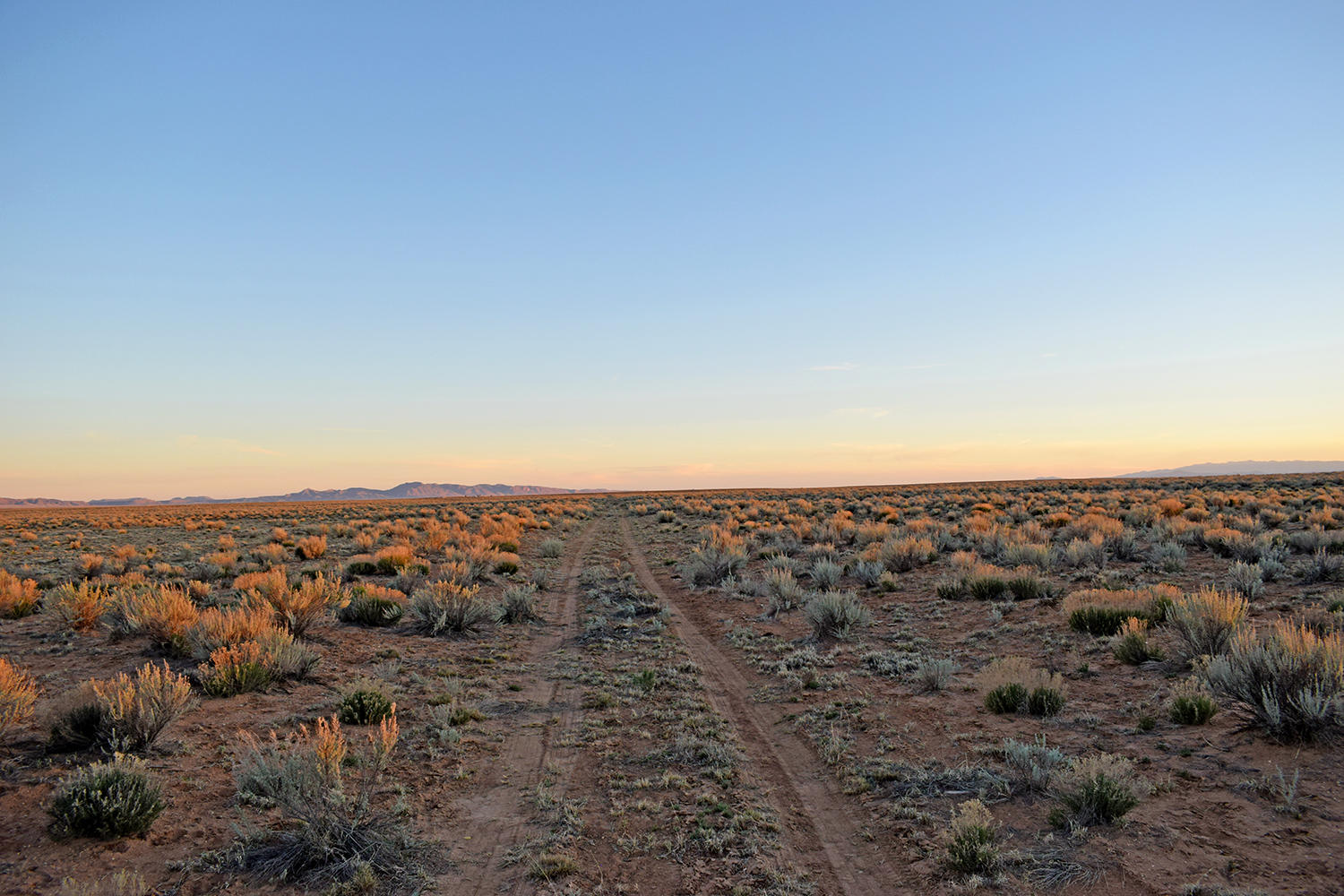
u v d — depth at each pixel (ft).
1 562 92.94
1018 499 168.14
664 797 26.04
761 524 135.74
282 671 38.11
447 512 222.48
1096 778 21.90
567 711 36.42
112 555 98.17
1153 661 35.78
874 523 121.90
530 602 60.08
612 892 19.86
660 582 80.74
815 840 22.74
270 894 19.35
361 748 29.25
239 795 23.99
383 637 50.47
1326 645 26.68
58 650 42.37
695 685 40.83
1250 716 27.66
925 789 25.26
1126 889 18.13
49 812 21.98
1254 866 18.44
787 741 31.68
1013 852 20.20
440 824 23.73
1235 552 64.28
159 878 19.80
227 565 80.94
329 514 221.87
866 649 45.32
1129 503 139.23
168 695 28.96
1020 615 49.57
